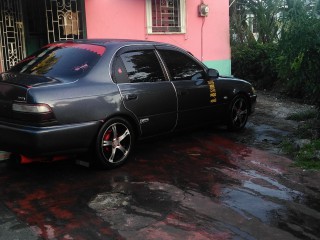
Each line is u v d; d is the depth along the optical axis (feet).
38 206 13.55
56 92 15.02
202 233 11.77
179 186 15.28
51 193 14.61
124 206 13.52
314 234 11.85
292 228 12.17
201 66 21.33
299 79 21.29
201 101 20.74
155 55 19.12
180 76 19.97
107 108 16.33
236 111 23.34
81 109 15.53
